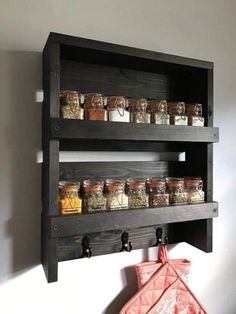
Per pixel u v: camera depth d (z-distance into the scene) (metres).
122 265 0.92
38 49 0.81
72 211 0.72
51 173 0.69
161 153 0.98
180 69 0.92
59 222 0.68
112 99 0.79
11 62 0.78
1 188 0.77
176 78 0.99
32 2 0.81
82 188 0.78
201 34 1.07
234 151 1.13
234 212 1.13
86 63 0.86
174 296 0.93
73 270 0.85
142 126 0.77
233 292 1.13
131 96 0.92
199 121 0.89
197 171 0.94
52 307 0.82
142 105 0.83
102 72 0.88
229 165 1.12
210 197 0.90
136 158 0.94
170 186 0.87
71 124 0.69
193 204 0.85
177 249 1.02
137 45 0.95
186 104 0.91
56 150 0.69
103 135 0.72
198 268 1.06
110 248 0.89
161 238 0.94
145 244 0.94
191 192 0.88
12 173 0.78
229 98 1.12
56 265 0.70
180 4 1.03
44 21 0.82
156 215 0.79
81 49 0.74
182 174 1.00
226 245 1.12
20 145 0.79
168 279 0.94
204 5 1.08
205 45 1.08
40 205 0.81
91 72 0.86
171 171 0.99
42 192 0.80
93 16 0.88
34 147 0.80
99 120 0.73
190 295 0.96
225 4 1.13
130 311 0.87
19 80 0.79
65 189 0.73
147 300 0.90
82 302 0.86
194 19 1.06
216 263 1.10
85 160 0.86
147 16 0.97
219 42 1.11
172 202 0.86
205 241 0.90
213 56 1.09
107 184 0.79
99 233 0.87
